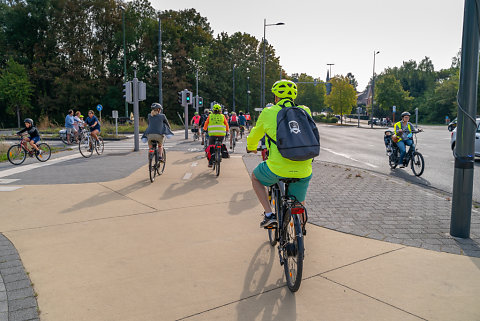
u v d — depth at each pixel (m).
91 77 52.97
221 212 5.66
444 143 21.02
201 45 60.97
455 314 2.83
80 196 6.71
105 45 53.91
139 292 3.17
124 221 5.20
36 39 51.72
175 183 7.97
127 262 3.79
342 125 60.69
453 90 69.31
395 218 5.37
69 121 18.70
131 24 53.56
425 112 74.62
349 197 6.73
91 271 3.58
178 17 60.94
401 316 2.80
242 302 3.00
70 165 10.93
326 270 3.59
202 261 3.81
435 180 9.02
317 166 10.94
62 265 3.72
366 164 12.04
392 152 10.55
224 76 64.31
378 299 3.05
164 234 4.65
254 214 5.55
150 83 54.16
